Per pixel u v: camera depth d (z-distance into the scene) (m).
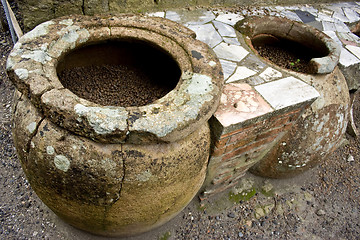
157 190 1.50
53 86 1.40
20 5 2.17
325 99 2.18
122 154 1.34
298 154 2.28
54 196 1.52
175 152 1.46
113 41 1.98
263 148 2.15
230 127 1.67
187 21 2.75
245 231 2.33
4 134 2.55
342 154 3.08
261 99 1.89
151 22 2.00
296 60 2.70
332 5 3.88
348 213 2.61
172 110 1.41
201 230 2.27
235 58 2.31
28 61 1.49
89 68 2.13
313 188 2.73
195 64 1.75
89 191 1.42
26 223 2.07
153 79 2.23
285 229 2.40
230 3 3.22
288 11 3.43
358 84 2.73
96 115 1.27
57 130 1.33
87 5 2.41
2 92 2.88
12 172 2.33
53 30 1.74
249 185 2.57
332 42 2.42
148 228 1.85
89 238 2.05
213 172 2.06
